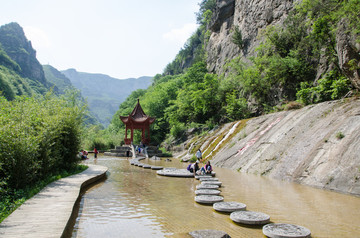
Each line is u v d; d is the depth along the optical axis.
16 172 9.95
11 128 10.32
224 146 25.94
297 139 16.67
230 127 29.33
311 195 10.84
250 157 19.73
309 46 27.66
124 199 10.09
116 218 7.62
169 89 56.72
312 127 16.42
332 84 20.27
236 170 19.73
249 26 44.41
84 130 21.00
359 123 13.17
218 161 23.78
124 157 36.97
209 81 40.97
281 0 37.09
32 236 5.34
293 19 31.20
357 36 16.77
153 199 10.20
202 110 42.28
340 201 9.80
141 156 35.97
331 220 7.57
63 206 7.76
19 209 7.40
